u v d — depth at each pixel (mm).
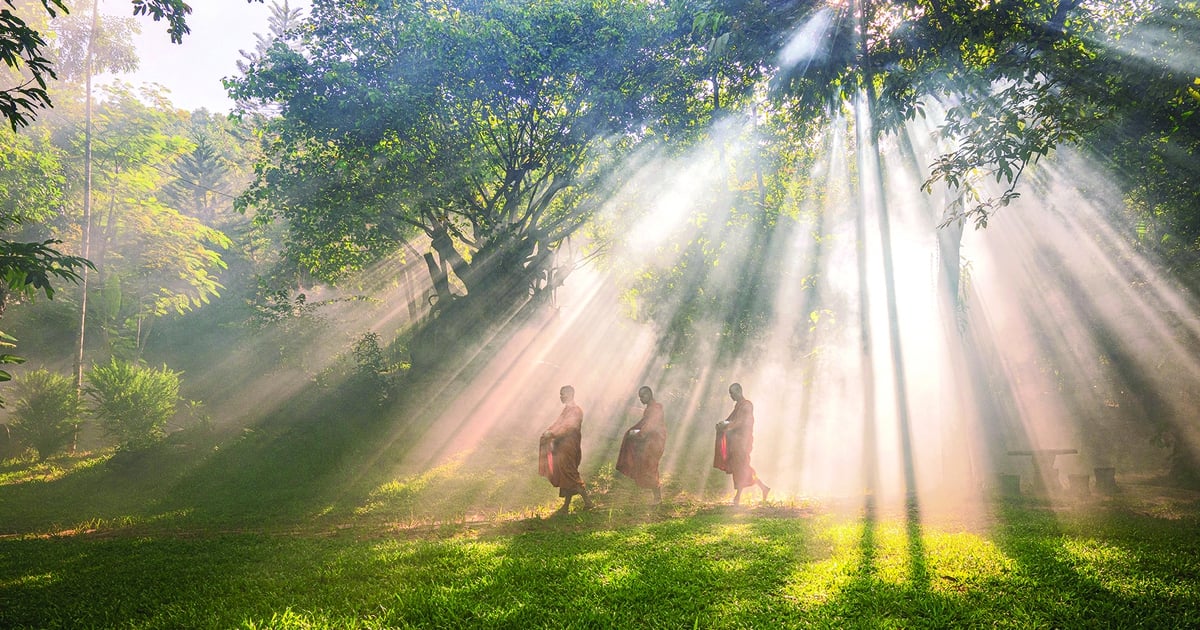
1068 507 10141
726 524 8594
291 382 27297
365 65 19688
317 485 13641
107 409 17438
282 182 20859
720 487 13055
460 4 20266
